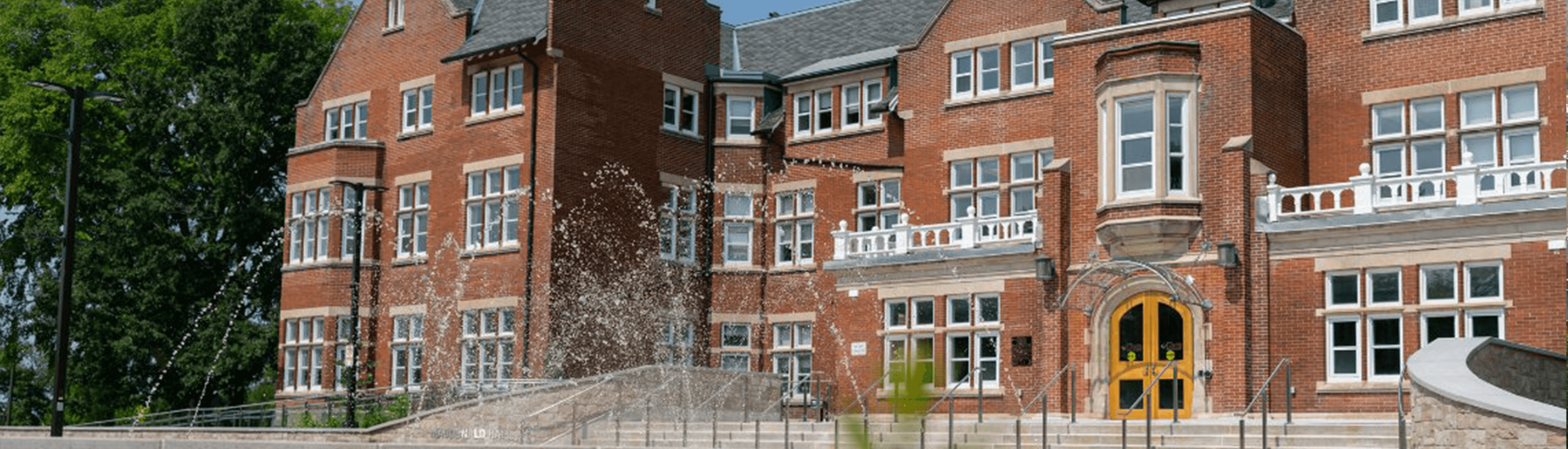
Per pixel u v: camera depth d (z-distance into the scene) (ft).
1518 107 96.73
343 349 137.08
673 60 135.23
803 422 91.50
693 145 135.74
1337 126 102.68
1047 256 103.40
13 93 164.45
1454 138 98.32
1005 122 117.70
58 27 168.96
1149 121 97.91
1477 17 98.27
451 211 131.34
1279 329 93.86
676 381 109.19
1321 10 104.53
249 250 165.27
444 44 134.41
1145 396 94.07
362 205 126.52
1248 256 94.84
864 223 129.08
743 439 90.74
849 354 114.62
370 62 142.00
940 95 122.21
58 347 96.68
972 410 107.96
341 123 143.74
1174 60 97.76
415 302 133.49
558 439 101.60
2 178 169.07
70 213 98.58
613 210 127.24
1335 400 91.30
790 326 132.77
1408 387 88.58
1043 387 102.68
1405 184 92.89
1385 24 102.27
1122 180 98.78
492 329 126.41
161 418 156.76
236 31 163.53
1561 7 95.04
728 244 135.95
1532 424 56.59
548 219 122.31
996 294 107.55
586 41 126.41
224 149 160.15
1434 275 89.81
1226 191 95.50
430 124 135.64
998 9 119.55
